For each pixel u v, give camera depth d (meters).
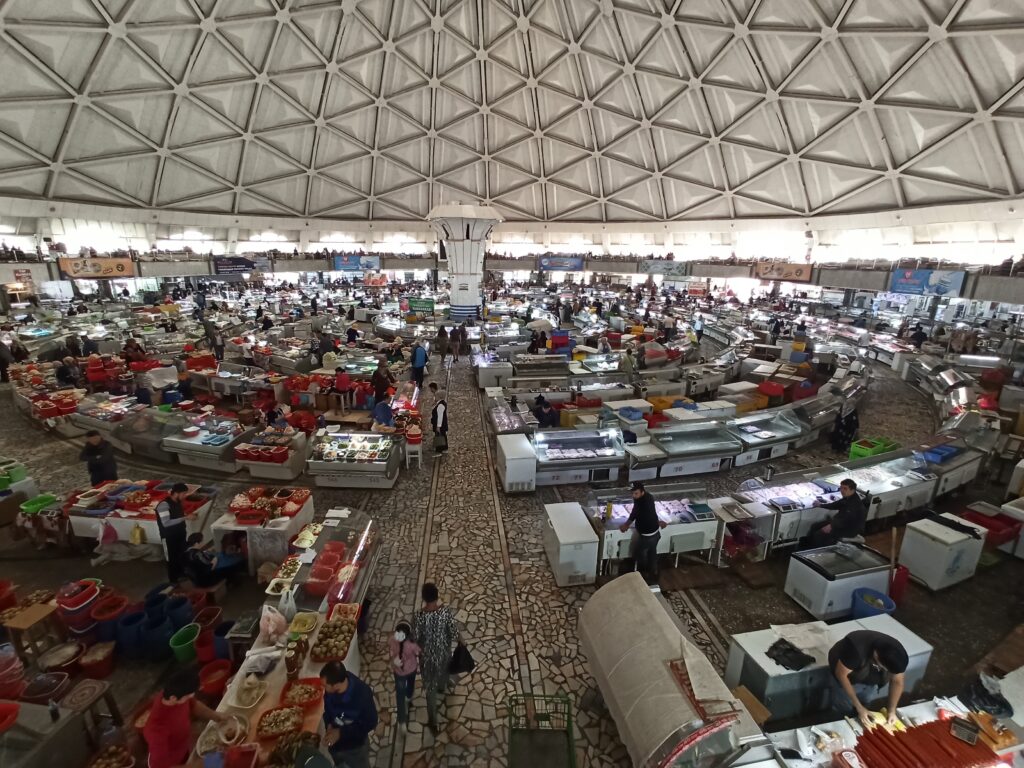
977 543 6.85
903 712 4.34
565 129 31.70
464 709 5.06
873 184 23.91
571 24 25.92
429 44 27.62
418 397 14.25
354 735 3.93
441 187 35.50
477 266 27.64
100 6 19.59
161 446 10.52
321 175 32.66
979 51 17.19
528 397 13.18
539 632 6.07
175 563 6.52
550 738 4.65
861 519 6.86
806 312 31.97
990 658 5.69
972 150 19.70
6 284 23.86
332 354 16.89
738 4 21.34
